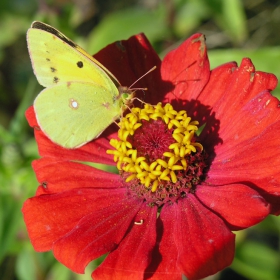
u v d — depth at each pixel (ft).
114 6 1.16
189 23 1.02
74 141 0.74
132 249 0.66
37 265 0.93
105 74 0.71
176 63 0.75
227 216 0.66
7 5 1.05
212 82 0.74
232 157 0.70
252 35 1.03
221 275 0.99
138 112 0.72
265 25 1.02
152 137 0.71
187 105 0.74
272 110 0.69
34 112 0.74
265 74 0.71
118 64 0.75
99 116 0.73
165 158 0.70
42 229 0.69
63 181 0.73
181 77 0.75
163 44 1.01
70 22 1.00
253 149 0.68
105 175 0.74
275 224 0.91
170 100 0.75
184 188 0.70
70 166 0.74
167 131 0.71
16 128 0.89
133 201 0.72
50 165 0.74
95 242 0.67
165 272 0.65
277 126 0.67
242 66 0.71
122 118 0.72
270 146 0.67
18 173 0.87
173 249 0.66
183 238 0.66
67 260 0.66
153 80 0.76
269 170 0.67
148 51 0.76
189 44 0.74
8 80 1.14
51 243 0.69
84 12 1.11
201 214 0.68
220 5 0.94
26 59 1.16
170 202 0.71
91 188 0.72
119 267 0.65
